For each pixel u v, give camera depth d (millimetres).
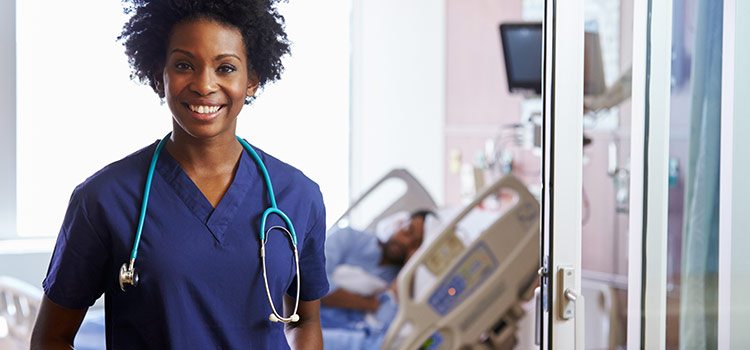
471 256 2936
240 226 1352
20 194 3838
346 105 4367
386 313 3324
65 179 3871
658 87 1642
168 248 1311
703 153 1699
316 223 1442
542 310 1570
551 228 1552
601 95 2654
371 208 4504
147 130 3896
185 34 1282
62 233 1331
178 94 1288
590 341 3045
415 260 2904
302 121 4277
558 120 1548
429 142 4492
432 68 4473
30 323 2820
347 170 4383
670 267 1688
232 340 1333
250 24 1316
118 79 3855
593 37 2635
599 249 3014
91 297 1351
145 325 1312
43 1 3760
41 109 3812
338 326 3275
